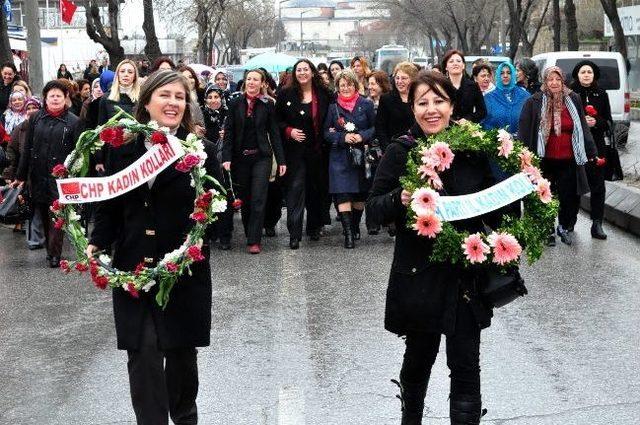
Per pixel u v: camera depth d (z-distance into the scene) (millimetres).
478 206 5465
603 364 7535
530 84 18156
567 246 12555
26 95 15172
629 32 52375
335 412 6551
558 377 7230
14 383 7387
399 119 12609
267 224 14023
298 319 9070
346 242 12852
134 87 11359
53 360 7969
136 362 5566
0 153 13750
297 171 12953
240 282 10758
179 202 5605
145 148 5652
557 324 8719
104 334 8758
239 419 6465
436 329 5453
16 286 10859
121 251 5656
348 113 12914
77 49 50531
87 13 31734
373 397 6844
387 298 5633
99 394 7086
